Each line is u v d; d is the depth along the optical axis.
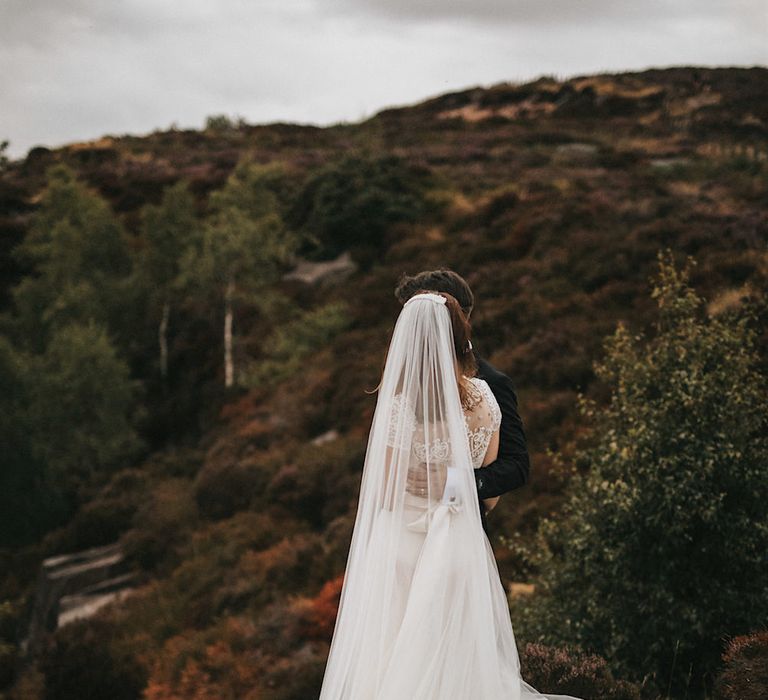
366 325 22.30
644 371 6.25
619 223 20.97
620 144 33.44
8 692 12.60
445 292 2.99
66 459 21.14
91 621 13.38
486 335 17.33
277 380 21.38
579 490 6.70
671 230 18.45
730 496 5.57
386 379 2.90
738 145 31.14
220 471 16.77
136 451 21.86
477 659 2.72
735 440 5.66
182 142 45.94
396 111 48.75
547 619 6.10
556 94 44.50
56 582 15.52
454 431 2.78
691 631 5.32
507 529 10.30
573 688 4.18
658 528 5.57
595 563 5.91
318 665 9.05
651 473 5.58
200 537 15.14
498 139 36.41
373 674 2.76
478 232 23.53
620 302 16.70
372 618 2.80
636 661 5.51
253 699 9.18
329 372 19.97
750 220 18.02
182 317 26.62
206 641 11.19
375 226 26.66
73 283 26.53
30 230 30.84
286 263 27.19
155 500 17.50
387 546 2.83
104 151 43.88
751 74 43.91
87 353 21.64
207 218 29.69
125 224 32.25
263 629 10.73
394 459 2.83
